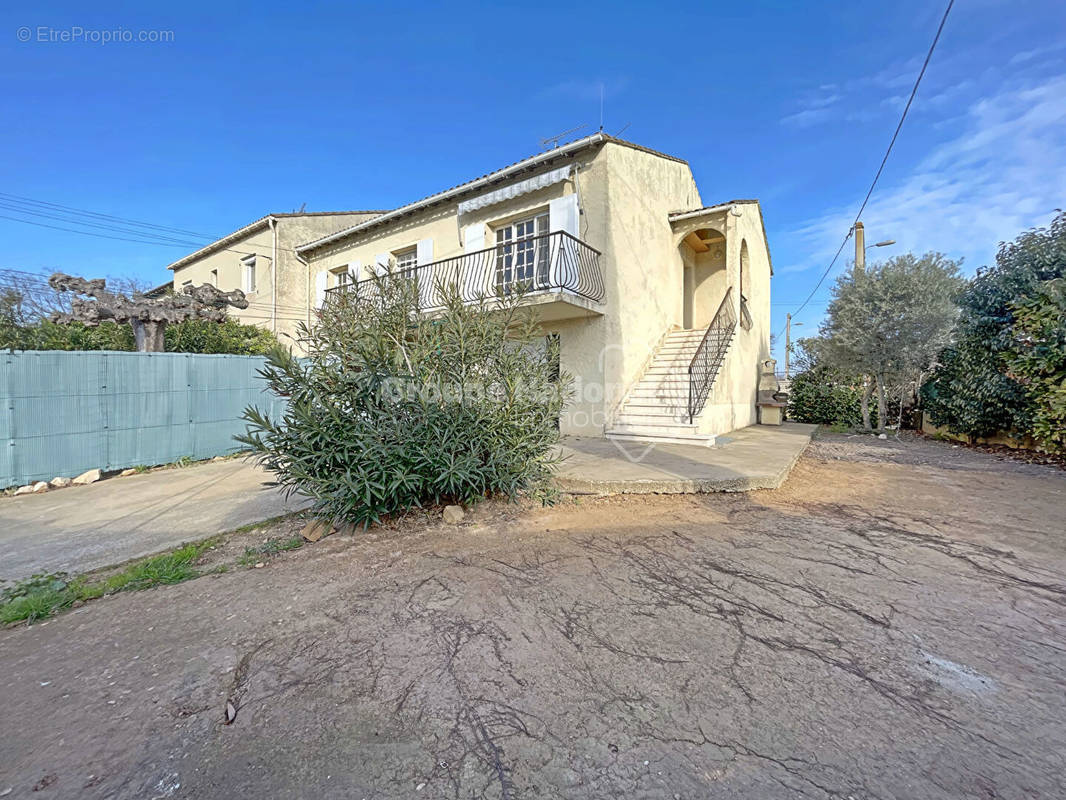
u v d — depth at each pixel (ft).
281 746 5.62
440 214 36.22
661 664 7.10
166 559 11.90
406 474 13.50
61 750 5.62
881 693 6.38
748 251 38.17
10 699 6.68
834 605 8.95
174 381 25.46
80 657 7.77
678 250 38.37
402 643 7.86
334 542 13.12
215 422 27.30
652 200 33.78
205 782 5.10
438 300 17.93
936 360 37.55
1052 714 5.96
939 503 16.33
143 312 28.78
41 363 20.71
